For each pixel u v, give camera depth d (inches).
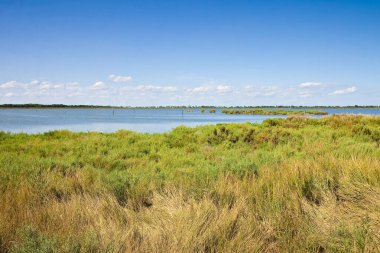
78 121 2174.0
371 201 173.9
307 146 475.2
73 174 285.6
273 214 158.7
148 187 219.5
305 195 199.9
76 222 151.7
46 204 179.2
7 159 347.3
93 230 135.6
